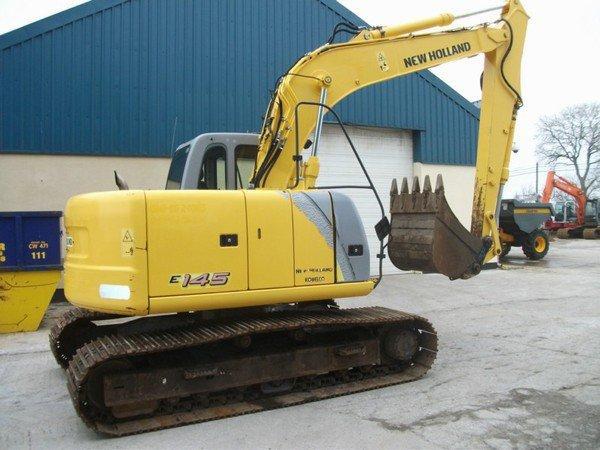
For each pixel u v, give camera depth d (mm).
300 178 5852
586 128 51188
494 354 6637
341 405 4988
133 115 11039
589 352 6660
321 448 4086
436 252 6035
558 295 10875
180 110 11445
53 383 5812
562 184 31297
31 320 8086
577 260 18078
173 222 4609
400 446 4082
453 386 5461
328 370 5309
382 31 6723
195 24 11633
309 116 6172
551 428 4375
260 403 5004
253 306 5258
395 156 14438
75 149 10594
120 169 10953
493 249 6816
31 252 8055
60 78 10477
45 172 10438
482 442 4125
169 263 4566
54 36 10422
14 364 6504
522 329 7969
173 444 4215
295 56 12727
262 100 12297
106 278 4586
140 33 11117
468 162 15398
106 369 4445
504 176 7027
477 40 7113
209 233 4734
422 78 14562
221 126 11844
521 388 5359
